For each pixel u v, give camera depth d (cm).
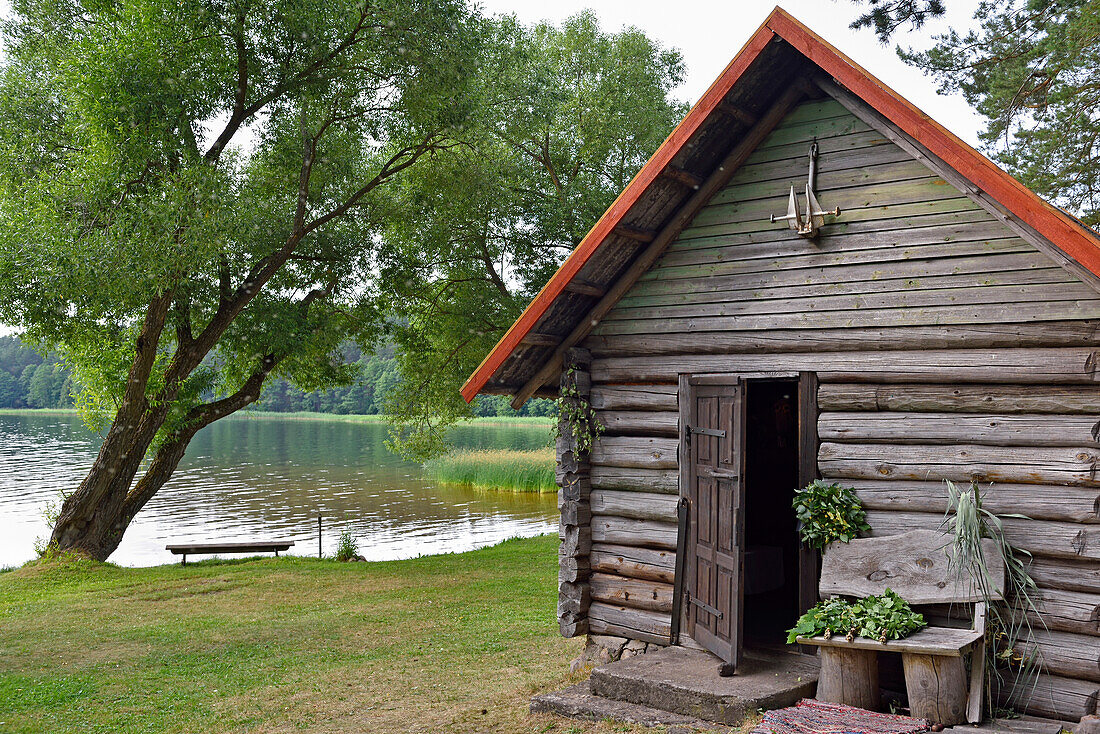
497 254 2288
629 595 834
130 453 1914
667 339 815
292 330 1977
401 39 1773
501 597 1455
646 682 697
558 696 743
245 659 1073
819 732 562
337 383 2330
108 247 1455
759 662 739
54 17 1845
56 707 865
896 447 684
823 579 686
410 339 2359
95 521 1894
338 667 1014
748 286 769
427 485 3781
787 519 1161
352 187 2112
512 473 3625
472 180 2050
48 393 12475
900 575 653
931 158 667
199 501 3316
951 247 667
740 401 702
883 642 602
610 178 2428
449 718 763
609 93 2344
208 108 1706
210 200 1574
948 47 1647
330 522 2791
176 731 778
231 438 7419
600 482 862
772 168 762
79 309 1750
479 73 2045
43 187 1566
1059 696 600
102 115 1511
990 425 644
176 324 1930
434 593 1514
